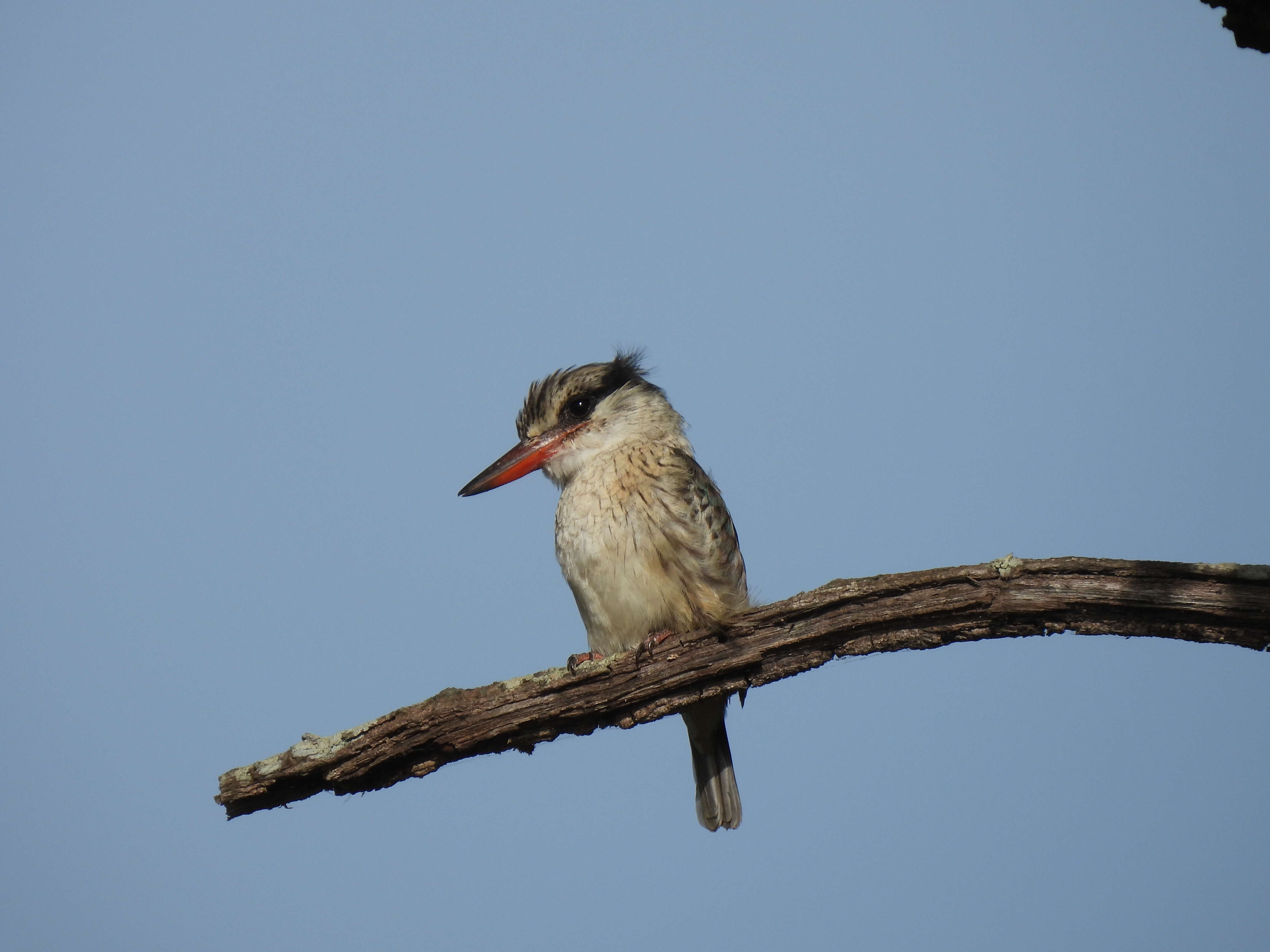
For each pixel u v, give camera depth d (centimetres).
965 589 887
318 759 908
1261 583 824
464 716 930
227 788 912
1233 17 802
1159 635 862
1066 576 867
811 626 928
